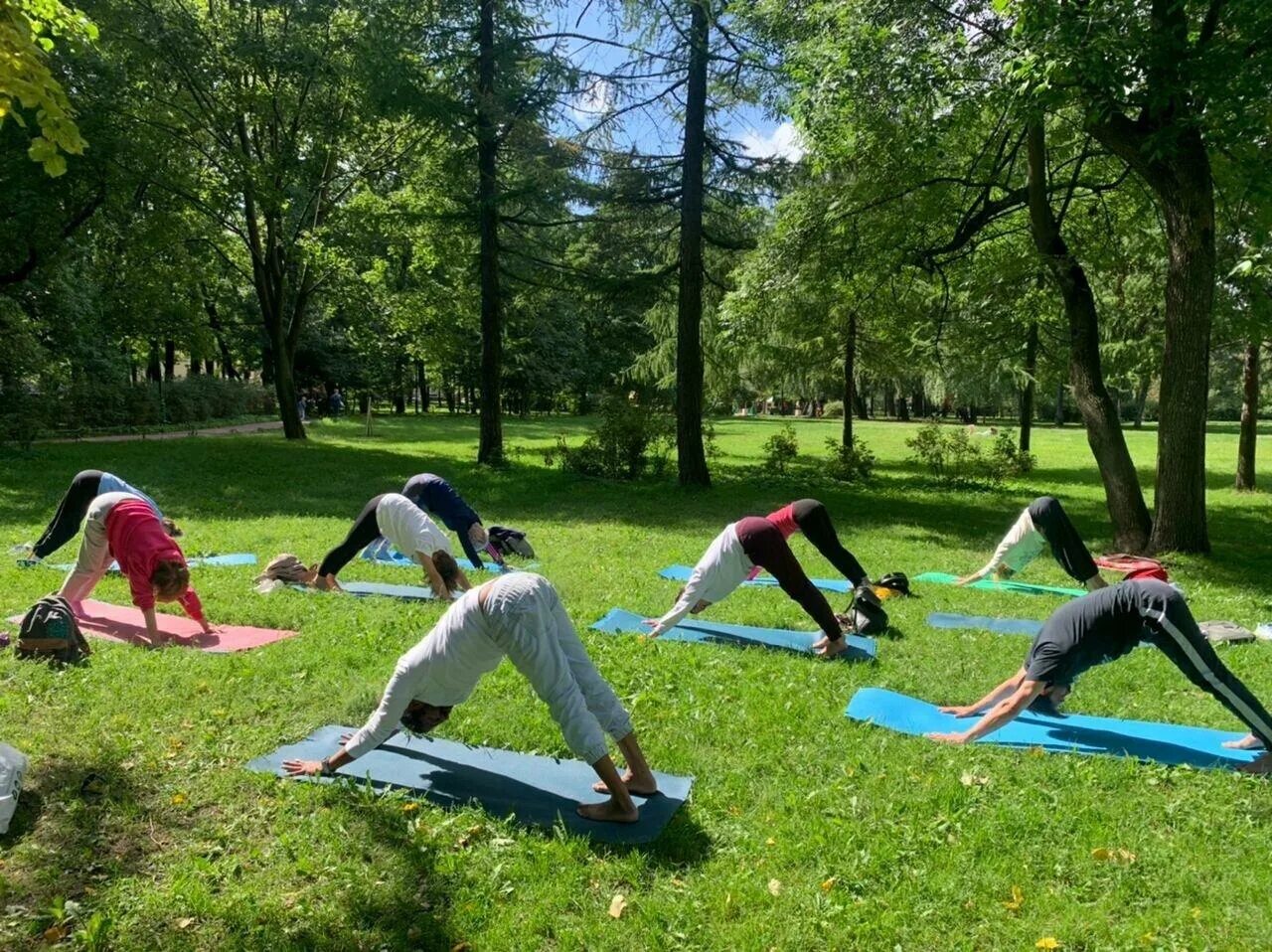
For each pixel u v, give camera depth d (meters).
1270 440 35.12
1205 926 3.13
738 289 15.16
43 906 3.08
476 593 3.82
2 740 4.27
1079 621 4.44
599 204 16.59
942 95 9.88
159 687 5.08
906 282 15.53
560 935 3.03
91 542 6.08
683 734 4.72
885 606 7.78
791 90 13.91
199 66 18.95
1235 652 6.52
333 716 4.81
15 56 3.62
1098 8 8.07
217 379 35.59
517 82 16.45
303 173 21.38
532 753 4.47
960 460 19.14
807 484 17.34
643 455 17.91
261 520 11.41
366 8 17.00
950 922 3.15
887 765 4.36
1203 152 9.39
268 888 3.25
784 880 3.38
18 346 19.75
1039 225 11.57
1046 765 4.38
